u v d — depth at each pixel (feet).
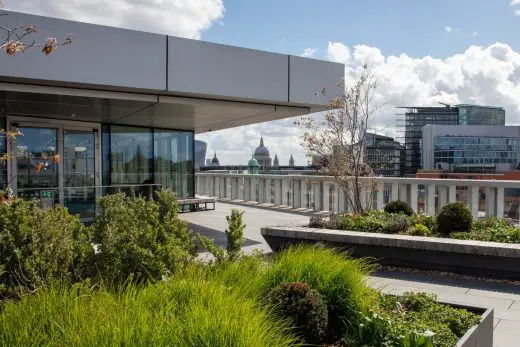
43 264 12.53
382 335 10.93
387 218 28.30
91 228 14.64
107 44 25.38
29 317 8.75
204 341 7.88
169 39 27.17
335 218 28.60
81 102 30.40
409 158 347.56
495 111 399.03
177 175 51.16
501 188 33.35
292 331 11.12
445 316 12.12
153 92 28.07
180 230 14.85
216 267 13.74
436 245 22.53
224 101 31.53
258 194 59.36
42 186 40.40
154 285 11.12
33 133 40.01
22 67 23.26
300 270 12.82
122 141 46.06
